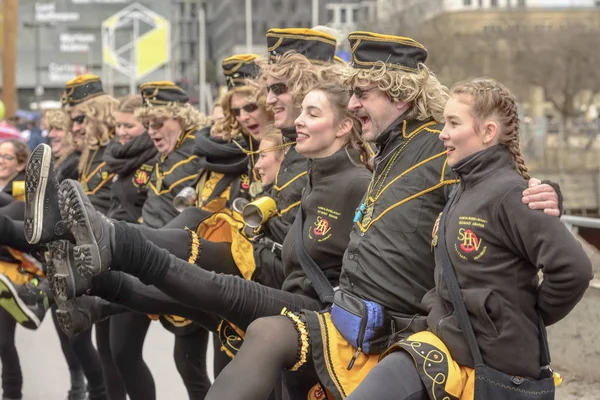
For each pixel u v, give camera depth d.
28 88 92.25
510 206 3.81
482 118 3.92
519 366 3.83
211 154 5.98
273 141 5.46
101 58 82.62
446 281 3.94
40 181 4.70
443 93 4.46
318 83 4.91
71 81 7.80
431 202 4.29
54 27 82.88
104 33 69.25
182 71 107.88
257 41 83.38
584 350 7.15
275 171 5.52
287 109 5.18
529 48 40.12
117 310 5.78
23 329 10.72
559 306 3.80
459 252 3.91
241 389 4.11
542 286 3.81
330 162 4.70
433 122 4.41
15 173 8.03
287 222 5.16
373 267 4.32
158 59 64.31
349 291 4.39
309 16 83.38
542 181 3.83
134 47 64.19
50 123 9.07
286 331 4.25
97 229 4.42
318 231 4.71
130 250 4.47
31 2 85.31
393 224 4.30
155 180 6.67
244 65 5.98
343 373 4.29
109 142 7.43
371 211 4.39
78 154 8.07
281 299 4.70
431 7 43.47
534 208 3.76
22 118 25.59
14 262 7.22
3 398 7.80
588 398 6.64
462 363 3.90
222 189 6.06
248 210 5.16
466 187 3.99
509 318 3.83
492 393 3.81
